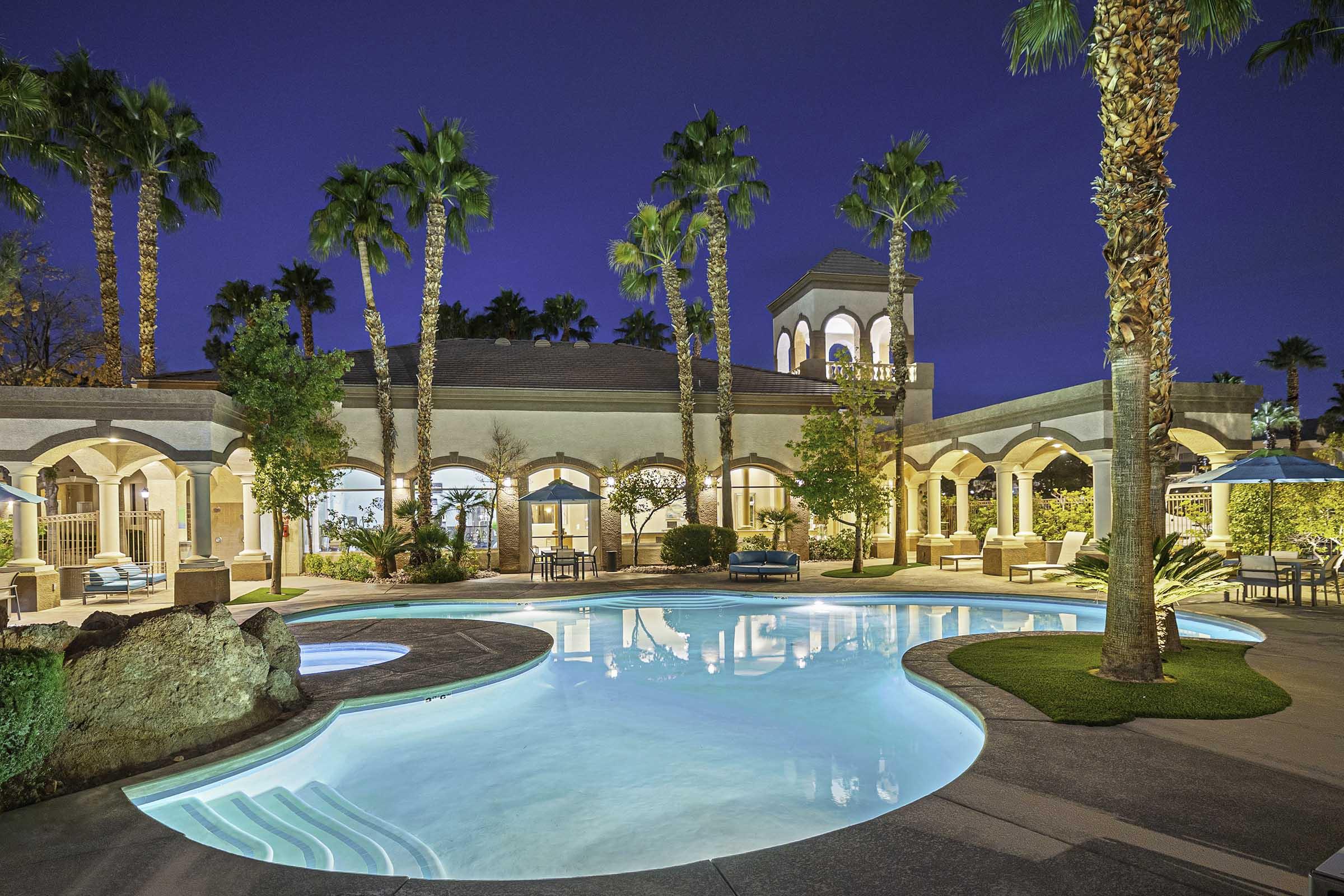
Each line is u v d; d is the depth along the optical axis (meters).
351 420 22.72
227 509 27.39
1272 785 5.02
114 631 6.25
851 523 21.52
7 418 15.58
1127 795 4.84
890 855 4.04
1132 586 7.80
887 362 31.44
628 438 24.55
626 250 24.27
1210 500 20.06
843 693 9.08
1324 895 2.91
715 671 10.24
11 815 4.77
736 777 6.37
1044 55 10.67
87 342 30.73
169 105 21.50
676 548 22.33
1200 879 3.76
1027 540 20.66
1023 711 6.77
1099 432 16.47
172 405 16.14
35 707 5.04
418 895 3.69
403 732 7.61
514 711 8.38
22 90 15.62
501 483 23.36
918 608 15.85
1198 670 8.20
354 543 21.42
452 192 22.50
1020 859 3.98
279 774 6.42
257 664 6.86
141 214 21.34
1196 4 10.11
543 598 16.62
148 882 3.87
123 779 5.52
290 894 3.72
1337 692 7.31
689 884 3.77
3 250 13.02
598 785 6.21
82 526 22.66
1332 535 17.70
